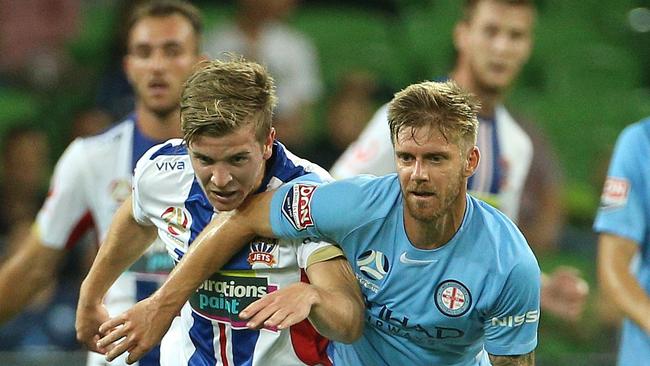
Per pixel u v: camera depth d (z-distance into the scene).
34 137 29.14
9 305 20.45
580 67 40.81
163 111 19.36
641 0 43.09
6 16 36.00
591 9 42.50
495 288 13.81
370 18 40.81
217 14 38.75
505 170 22.47
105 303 19.27
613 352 27.80
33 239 20.30
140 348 14.03
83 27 37.41
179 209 15.17
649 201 19.84
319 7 41.28
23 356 22.33
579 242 32.34
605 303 27.97
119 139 19.78
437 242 13.91
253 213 14.28
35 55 36.03
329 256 14.16
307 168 14.88
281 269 14.59
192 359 15.52
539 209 31.05
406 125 13.05
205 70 13.50
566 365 23.31
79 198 20.03
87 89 34.19
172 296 14.20
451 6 40.53
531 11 22.00
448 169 13.08
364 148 20.94
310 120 35.19
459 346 14.69
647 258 20.11
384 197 14.04
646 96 40.66
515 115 31.19
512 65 22.00
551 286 21.36
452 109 13.05
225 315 14.97
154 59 19.16
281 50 34.59
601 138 38.59
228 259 14.55
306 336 15.10
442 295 14.07
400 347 14.82
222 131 13.13
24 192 28.94
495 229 14.04
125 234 15.84
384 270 14.16
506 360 14.28
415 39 39.44
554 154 34.78
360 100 32.62
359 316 13.98
